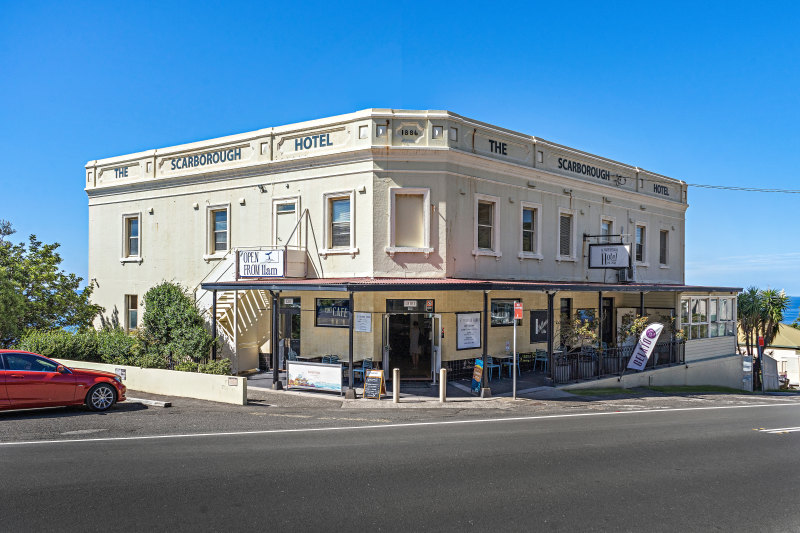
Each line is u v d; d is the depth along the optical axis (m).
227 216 21.55
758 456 9.52
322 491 7.23
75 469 8.16
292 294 19.97
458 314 18.88
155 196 23.62
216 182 21.91
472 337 19.38
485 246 20.05
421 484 7.57
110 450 9.34
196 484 7.48
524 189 21.22
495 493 7.26
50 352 19.42
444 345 18.56
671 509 6.82
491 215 20.20
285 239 20.14
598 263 23.47
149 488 7.30
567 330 21.08
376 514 6.46
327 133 19.31
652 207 28.09
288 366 16.69
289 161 19.89
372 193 18.12
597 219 24.64
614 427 12.02
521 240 21.16
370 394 15.56
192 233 22.48
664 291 23.72
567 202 23.11
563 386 18.36
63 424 11.70
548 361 18.91
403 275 18.17
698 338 27.23
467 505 6.80
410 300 18.23
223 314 20.05
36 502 6.77
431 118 18.31
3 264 23.75
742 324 41.72
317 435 10.70
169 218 23.19
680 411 14.98
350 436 10.62
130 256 24.34
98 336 20.91
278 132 20.31
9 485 7.41
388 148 18.02
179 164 23.12
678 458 9.27
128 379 17.30
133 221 24.64
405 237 18.36
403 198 18.36
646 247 27.64
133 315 24.48
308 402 15.07
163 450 9.35
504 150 20.56
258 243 20.77
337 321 18.92
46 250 25.17
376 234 18.12
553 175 22.14
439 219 18.27
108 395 13.44
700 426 12.41
